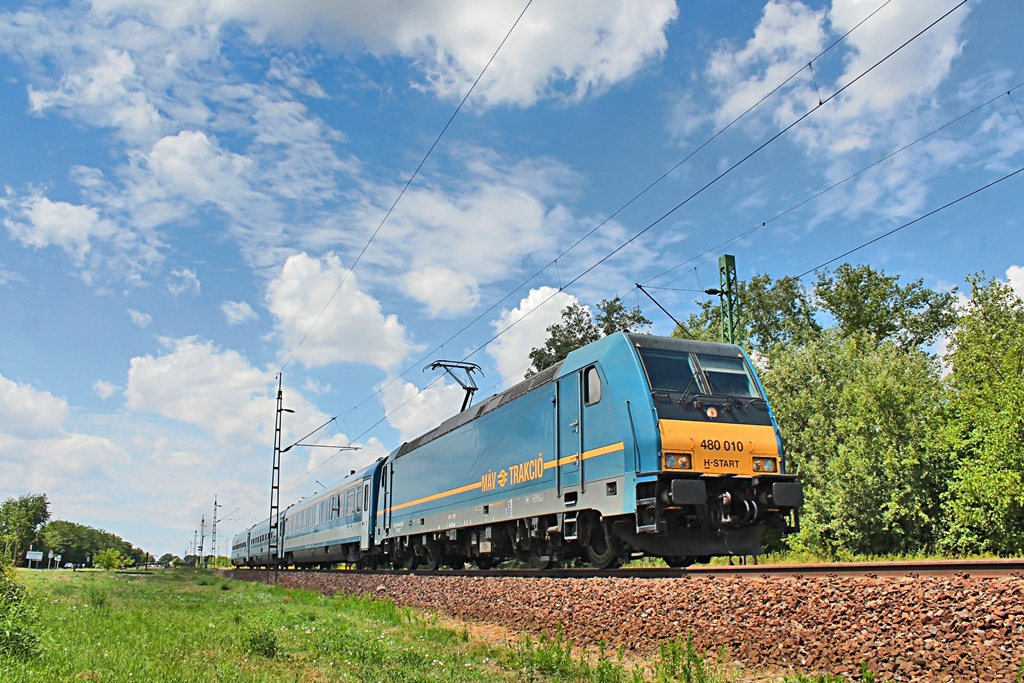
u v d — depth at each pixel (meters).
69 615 14.70
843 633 8.34
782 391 26.42
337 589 27.64
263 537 57.25
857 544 21.84
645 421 13.33
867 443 21.64
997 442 18.19
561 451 15.84
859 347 28.98
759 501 13.70
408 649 11.59
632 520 13.82
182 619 15.55
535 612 13.99
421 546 25.33
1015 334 20.64
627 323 41.53
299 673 9.80
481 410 20.70
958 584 7.60
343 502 34.81
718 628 9.91
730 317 25.84
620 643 11.45
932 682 7.19
